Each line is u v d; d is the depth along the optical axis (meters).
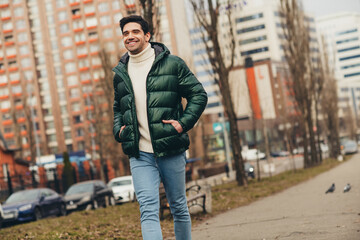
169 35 89.44
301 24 38.12
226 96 21.61
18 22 100.69
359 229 6.39
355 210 8.80
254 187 20.34
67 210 21.02
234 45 21.61
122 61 4.10
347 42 160.62
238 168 21.64
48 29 99.94
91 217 14.62
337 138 64.12
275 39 123.50
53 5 99.62
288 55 37.91
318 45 58.19
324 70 58.31
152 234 3.75
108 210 16.91
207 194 11.69
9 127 97.88
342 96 139.88
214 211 12.17
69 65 98.62
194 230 8.70
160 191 10.91
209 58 21.66
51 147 98.44
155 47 4.10
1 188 28.06
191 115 3.95
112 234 8.95
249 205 13.30
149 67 3.97
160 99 3.90
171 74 3.96
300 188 18.52
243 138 87.88
